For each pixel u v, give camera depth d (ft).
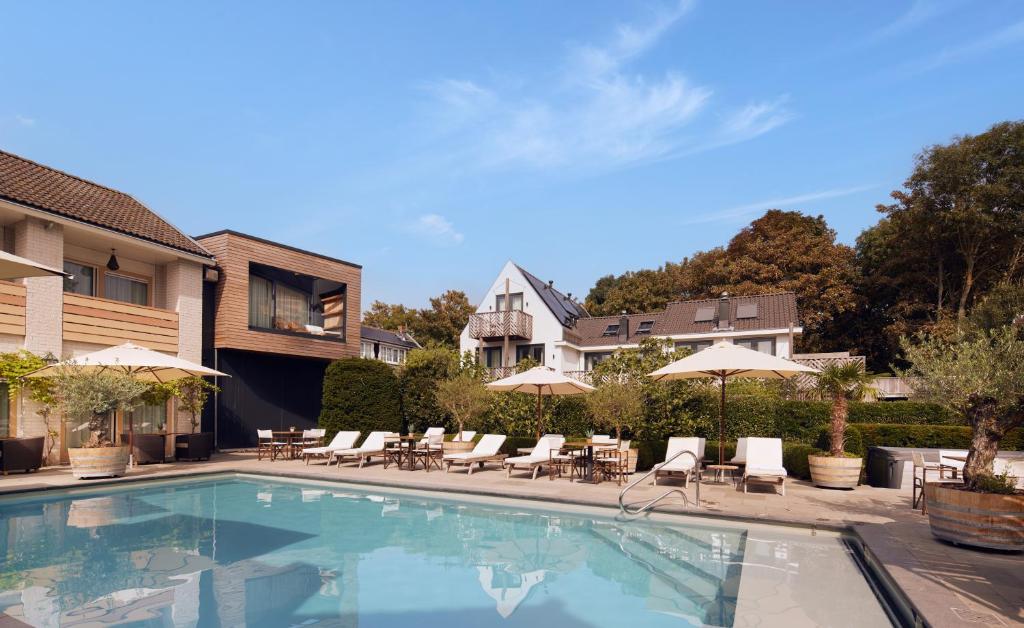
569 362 107.65
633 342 103.86
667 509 28.89
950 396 21.56
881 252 114.21
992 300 56.34
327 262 68.90
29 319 43.83
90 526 27.32
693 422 48.67
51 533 25.84
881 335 112.27
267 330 61.72
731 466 38.17
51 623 15.33
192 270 56.03
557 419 54.24
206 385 53.16
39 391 42.19
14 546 23.58
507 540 24.99
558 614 16.39
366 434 57.36
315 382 70.08
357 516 30.07
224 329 57.93
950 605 14.35
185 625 15.37
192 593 17.95
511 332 103.91
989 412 21.53
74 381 37.70
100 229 47.34
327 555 22.58
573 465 40.06
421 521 28.86
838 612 16.24
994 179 92.63
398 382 62.95
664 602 17.28
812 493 33.99
